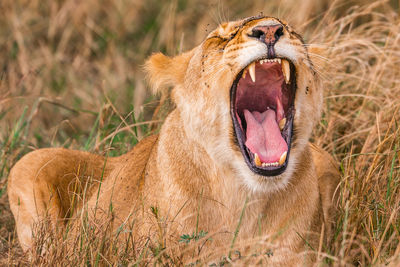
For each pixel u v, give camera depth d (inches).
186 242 304.3
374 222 345.4
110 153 461.4
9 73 641.6
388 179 373.4
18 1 727.7
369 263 314.0
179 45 542.0
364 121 451.8
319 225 334.6
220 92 322.0
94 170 414.0
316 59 363.9
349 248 316.5
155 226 324.5
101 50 715.4
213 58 325.1
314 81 327.6
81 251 321.7
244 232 321.4
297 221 320.8
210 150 323.0
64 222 390.3
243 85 361.7
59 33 717.9
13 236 408.8
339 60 489.4
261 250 311.9
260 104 368.8
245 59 311.7
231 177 323.6
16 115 577.6
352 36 514.3
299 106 322.7
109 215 332.8
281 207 320.2
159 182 332.2
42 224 350.6
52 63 673.6
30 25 719.7
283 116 342.6
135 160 379.6
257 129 340.8
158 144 342.6
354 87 480.4
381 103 456.1
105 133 478.0
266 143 337.1
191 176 322.0
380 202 351.9
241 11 693.9
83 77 674.2
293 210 320.8
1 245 385.7
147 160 364.8
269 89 362.6
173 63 354.0
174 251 316.8
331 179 375.6
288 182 319.3
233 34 323.3
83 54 696.4
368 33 516.4
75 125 601.6
